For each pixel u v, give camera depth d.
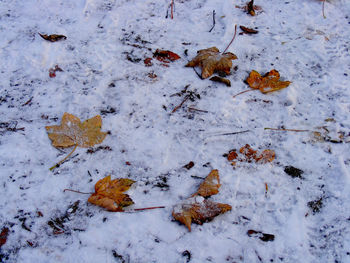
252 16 1.26
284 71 1.10
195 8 1.30
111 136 0.97
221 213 0.85
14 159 0.92
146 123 0.99
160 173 0.91
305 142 0.95
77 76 1.09
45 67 1.11
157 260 0.80
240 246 0.81
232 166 0.92
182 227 0.83
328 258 0.79
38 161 0.92
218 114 1.01
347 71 1.09
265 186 0.89
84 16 1.26
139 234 0.83
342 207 0.85
